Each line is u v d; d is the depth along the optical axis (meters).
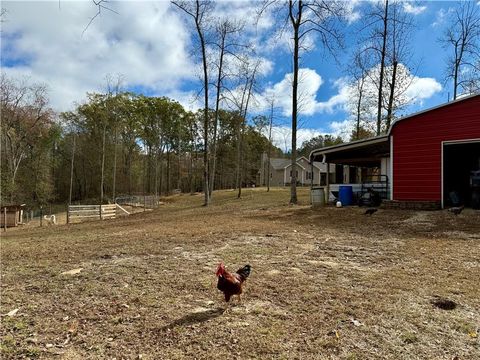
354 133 30.39
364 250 6.66
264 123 42.94
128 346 3.07
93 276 5.28
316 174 55.38
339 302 4.01
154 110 50.34
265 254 6.44
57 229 14.68
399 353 2.89
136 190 50.34
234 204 22.14
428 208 11.56
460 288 4.39
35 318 3.72
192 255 6.48
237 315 3.70
